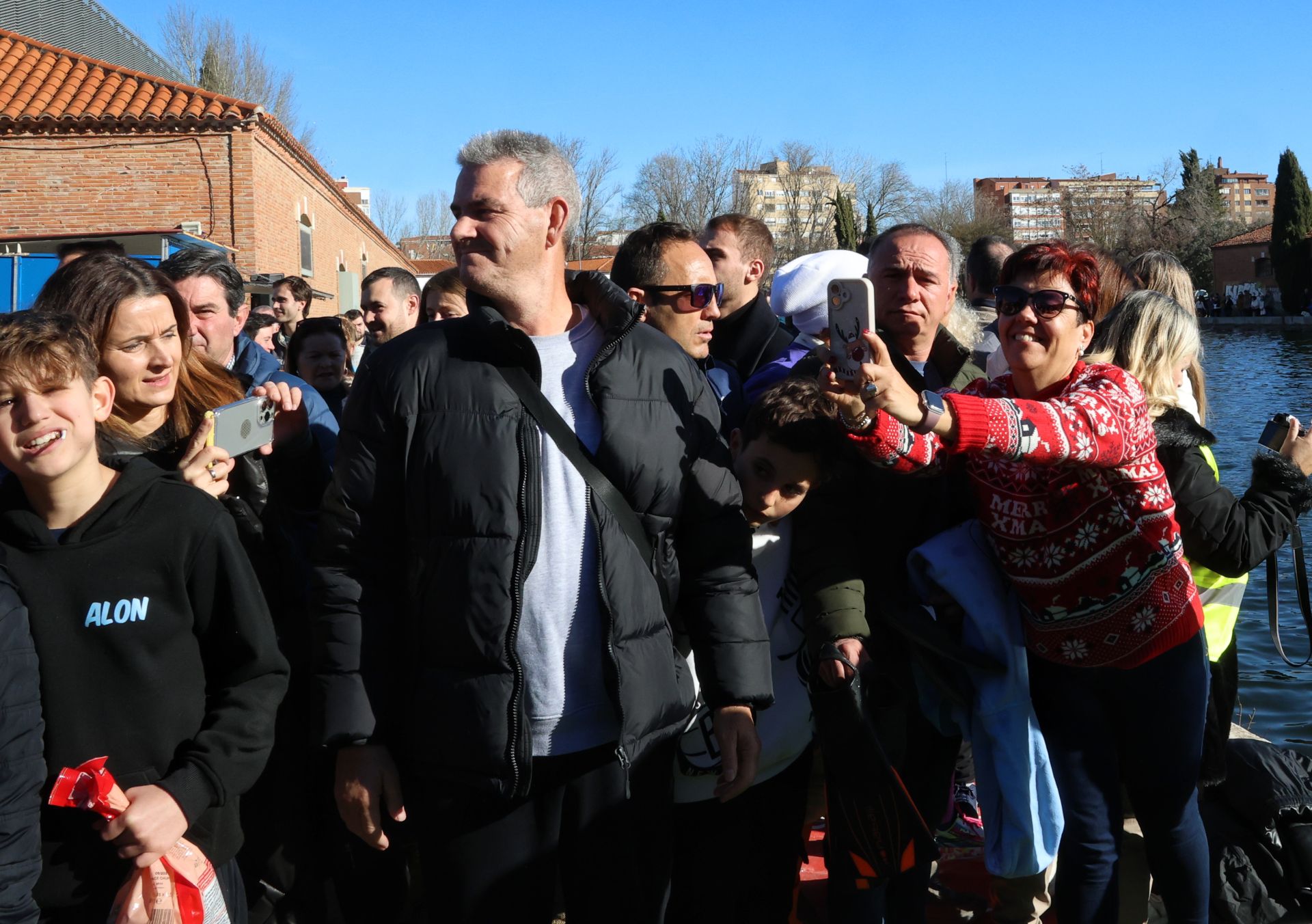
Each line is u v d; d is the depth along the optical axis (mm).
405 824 2811
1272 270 66625
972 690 2594
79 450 1990
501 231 2168
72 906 1979
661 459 2199
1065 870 2635
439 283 4984
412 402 2129
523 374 2146
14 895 1844
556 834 2182
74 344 1994
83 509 2039
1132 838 3422
